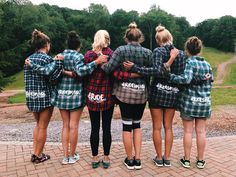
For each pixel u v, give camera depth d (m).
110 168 4.34
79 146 5.45
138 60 3.99
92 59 4.15
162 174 4.11
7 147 5.45
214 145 5.55
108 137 4.30
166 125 4.34
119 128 7.88
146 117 9.59
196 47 4.27
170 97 4.14
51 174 4.14
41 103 4.38
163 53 4.07
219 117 9.51
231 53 106.19
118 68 4.00
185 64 4.24
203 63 4.23
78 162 4.59
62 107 4.29
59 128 8.03
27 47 20.36
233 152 5.09
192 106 4.18
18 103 19.48
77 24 94.56
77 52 4.34
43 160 4.64
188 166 4.34
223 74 66.31
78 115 4.41
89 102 4.16
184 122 4.37
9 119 10.85
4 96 28.45
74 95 4.26
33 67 4.22
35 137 4.59
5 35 19.77
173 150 5.21
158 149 4.38
